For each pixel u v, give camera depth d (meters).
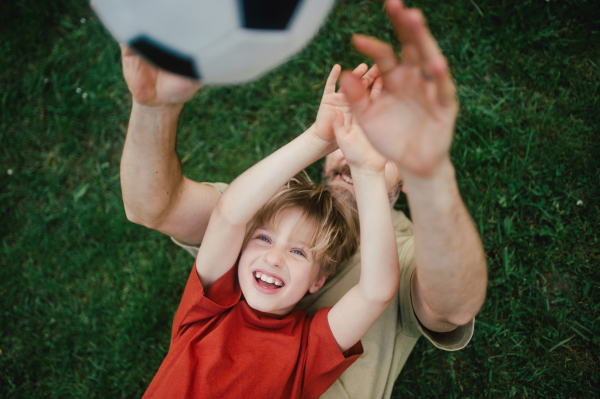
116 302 1.87
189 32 0.64
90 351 1.84
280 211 1.29
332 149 1.17
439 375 1.75
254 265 1.26
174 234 1.32
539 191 1.82
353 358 1.19
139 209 1.13
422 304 1.15
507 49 1.92
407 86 0.60
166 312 1.86
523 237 1.79
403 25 0.54
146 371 1.81
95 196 1.97
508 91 1.92
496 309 1.75
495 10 1.94
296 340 1.22
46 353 1.84
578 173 1.81
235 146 2.01
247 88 2.04
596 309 1.70
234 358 1.19
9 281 1.89
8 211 1.98
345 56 2.02
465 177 1.87
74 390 1.80
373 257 1.07
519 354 1.70
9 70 2.06
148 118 0.90
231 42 0.64
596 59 1.89
